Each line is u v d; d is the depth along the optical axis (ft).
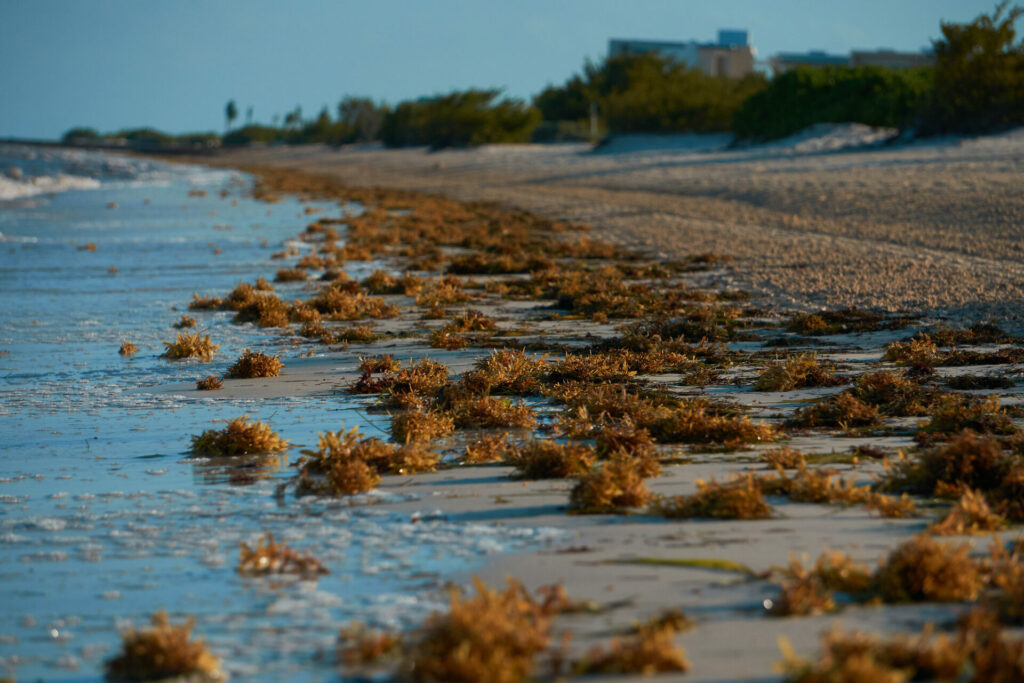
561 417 59.11
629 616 28.60
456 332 95.30
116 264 166.81
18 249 192.13
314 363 81.92
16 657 27.58
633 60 643.45
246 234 222.28
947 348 81.05
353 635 27.55
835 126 393.50
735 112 443.73
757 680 24.47
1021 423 54.85
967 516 36.35
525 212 259.19
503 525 38.11
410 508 41.06
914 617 28.22
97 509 42.24
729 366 75.56
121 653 27.43
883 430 54.24
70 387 73.51
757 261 144.25
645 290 119.65
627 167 394.93
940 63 342.03
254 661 26.58
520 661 24.97
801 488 40.78
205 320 108.27
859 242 158.20
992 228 157.99
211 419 61.52
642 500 40.29
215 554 35.50
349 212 285.64
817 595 29.09
